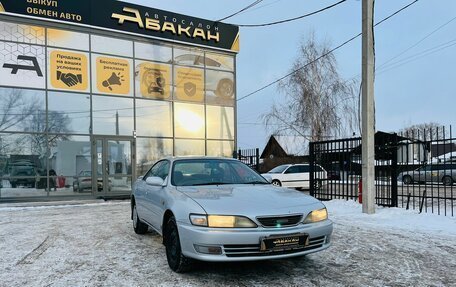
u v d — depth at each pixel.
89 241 7.03
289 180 21.06
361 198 11.21
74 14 15.35
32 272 5.10
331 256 5.78
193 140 17.94
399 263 5.42
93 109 15.82
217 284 4.50
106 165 15.96
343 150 12.38
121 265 5.37
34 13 14.62
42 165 14.76
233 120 19.14
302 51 29.39
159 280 4.67
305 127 29.09
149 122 16.97
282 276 4.79
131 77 16.64
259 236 4.31
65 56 15.31
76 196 15.27
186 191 5.22
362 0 10.41
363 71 10.31
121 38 16.44
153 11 17.00
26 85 14.60
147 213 6.48
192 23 17.86
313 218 4.71
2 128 14.15
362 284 4.52
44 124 14.87
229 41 18.89
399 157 12.73
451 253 6.01
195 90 18.09
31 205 13.34
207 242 4.30
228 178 6.02
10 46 14.36
